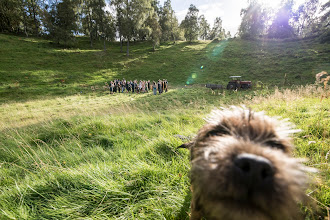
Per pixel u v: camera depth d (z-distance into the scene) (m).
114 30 59.22
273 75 36.06
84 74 39.34
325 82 3.18
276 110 5.62
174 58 53.59
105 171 2.89
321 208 1.74
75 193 2.50
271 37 74.94
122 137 5.20
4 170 3.82
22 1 67.75
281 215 0.84
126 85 30.08
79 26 71.00
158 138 4.26
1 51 45.47
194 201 1.36
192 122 6.30
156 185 2.51
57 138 6.00
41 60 44.66
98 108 15.78
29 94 25.48
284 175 0.85
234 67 44.12
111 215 2.14
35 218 2.12
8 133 7.07
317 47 48.94
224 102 12.73
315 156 2.61
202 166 1.03
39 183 2.81
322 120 3.87
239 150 0.95
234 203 0.88
